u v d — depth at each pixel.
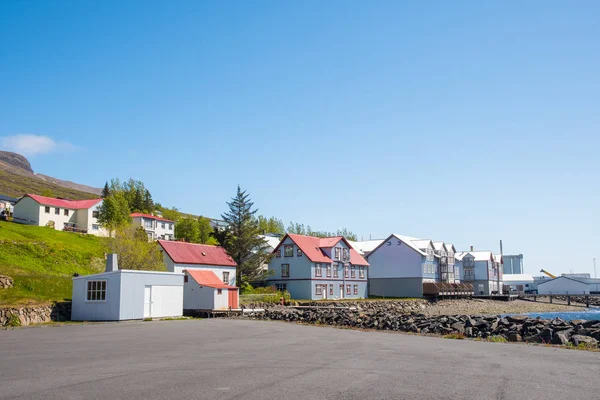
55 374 13.12
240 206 74.19
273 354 17.44
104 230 96.56
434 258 101.88
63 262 60.69
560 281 131.25
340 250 82.75
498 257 131.50
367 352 18.17
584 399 10.51
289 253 77.31
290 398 10.38
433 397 10.57
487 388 11.52
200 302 48.44
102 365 14.70
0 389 11.18
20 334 25.89
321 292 77.00
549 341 21.98
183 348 19.30
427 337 25.30
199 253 61.31
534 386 11.78
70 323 34.56
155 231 113.06
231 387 11.43
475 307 92.81
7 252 56.50
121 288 36.62
